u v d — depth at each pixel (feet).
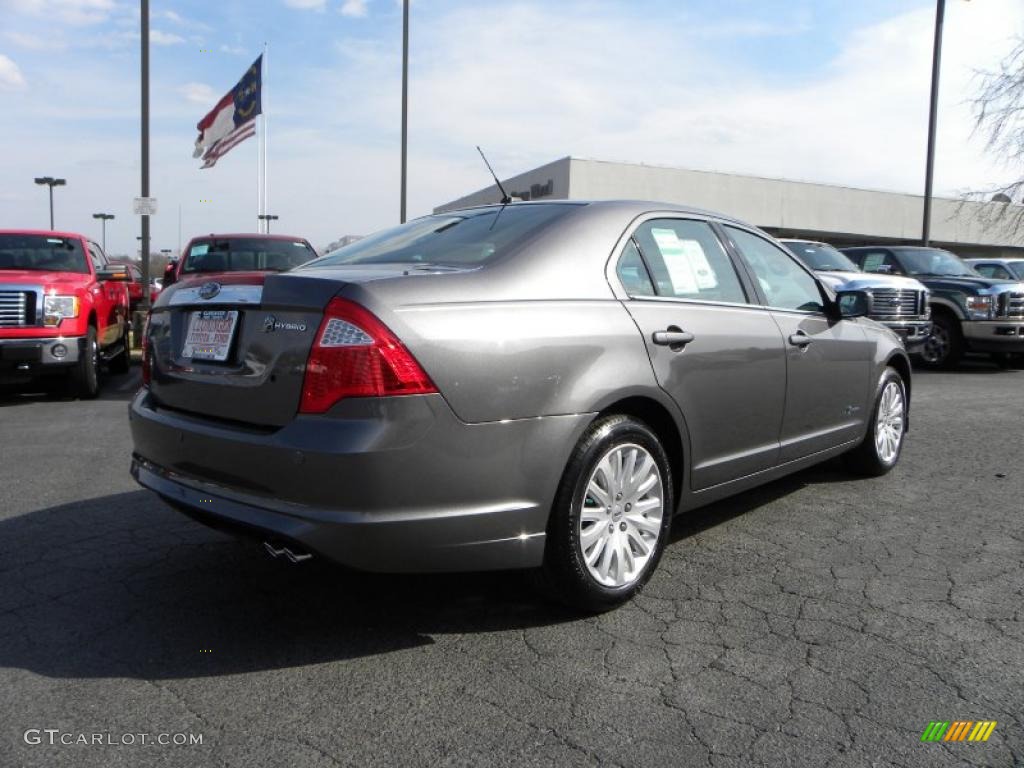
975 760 7.68
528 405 9.66
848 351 15.96
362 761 7.61
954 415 26.91
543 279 10.45
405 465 8.85
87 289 30.37
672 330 11.55
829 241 150.30
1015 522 14.94
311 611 10.92
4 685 8.90
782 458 14.23
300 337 9.16
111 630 10.30
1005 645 10.01
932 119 62.39
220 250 34.96
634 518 11.06
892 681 9.12
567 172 121.90
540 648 9.89
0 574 12.14
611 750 7.80
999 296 40.65
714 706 8.58
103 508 15.47
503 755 7.72
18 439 22.26
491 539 9.50
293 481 8.99
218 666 9.39
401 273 9.82
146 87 51.31
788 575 12.28
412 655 9.70
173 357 10.98
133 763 7.53
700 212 13.56
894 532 14.33
